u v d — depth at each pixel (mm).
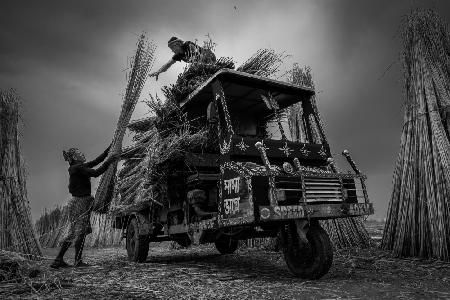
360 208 4816
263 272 5246
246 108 6305
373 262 5730
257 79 5375
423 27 6602
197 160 5559
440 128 5926
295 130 7695
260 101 6074
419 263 5473
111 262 6781
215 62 6336
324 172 4738
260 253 7641
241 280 4547
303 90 5824
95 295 3668
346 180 4973
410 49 6699
